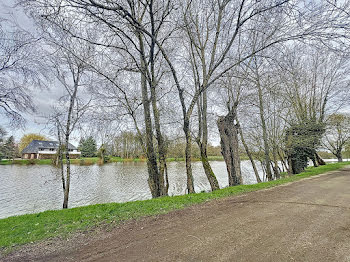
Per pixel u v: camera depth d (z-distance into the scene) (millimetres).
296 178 12305
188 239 3695
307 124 16984
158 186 10039
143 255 3172
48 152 55312
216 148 27953
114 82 9555
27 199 14094
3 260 3359
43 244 3945
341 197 6859
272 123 17359
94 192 16172
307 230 3930
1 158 40750
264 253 3053
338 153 27000
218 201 6723
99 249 3537
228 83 12109
